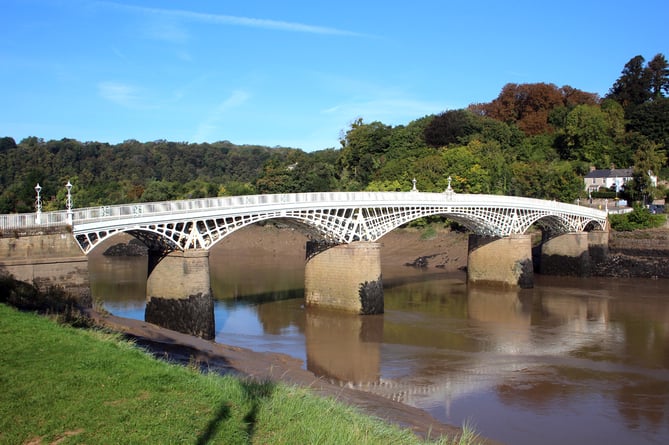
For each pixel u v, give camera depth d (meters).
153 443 17.38
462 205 83.00
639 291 87.56
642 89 163.00
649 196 120.94
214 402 21.03
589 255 105.88
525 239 90.38
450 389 41.97
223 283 91.50
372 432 21.84
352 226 71.50
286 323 64.19
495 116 174.12
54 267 44.09
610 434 34.28
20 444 17.00
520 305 76.69
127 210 50.38
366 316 68.12
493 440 32.53
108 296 75.81
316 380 38.91
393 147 147.25
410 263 115.25
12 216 43.53
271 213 61.34
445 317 68.69
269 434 19.44
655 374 46.41
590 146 144.25
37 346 24.73
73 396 20.02
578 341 57.44
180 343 40.72
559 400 39.97
